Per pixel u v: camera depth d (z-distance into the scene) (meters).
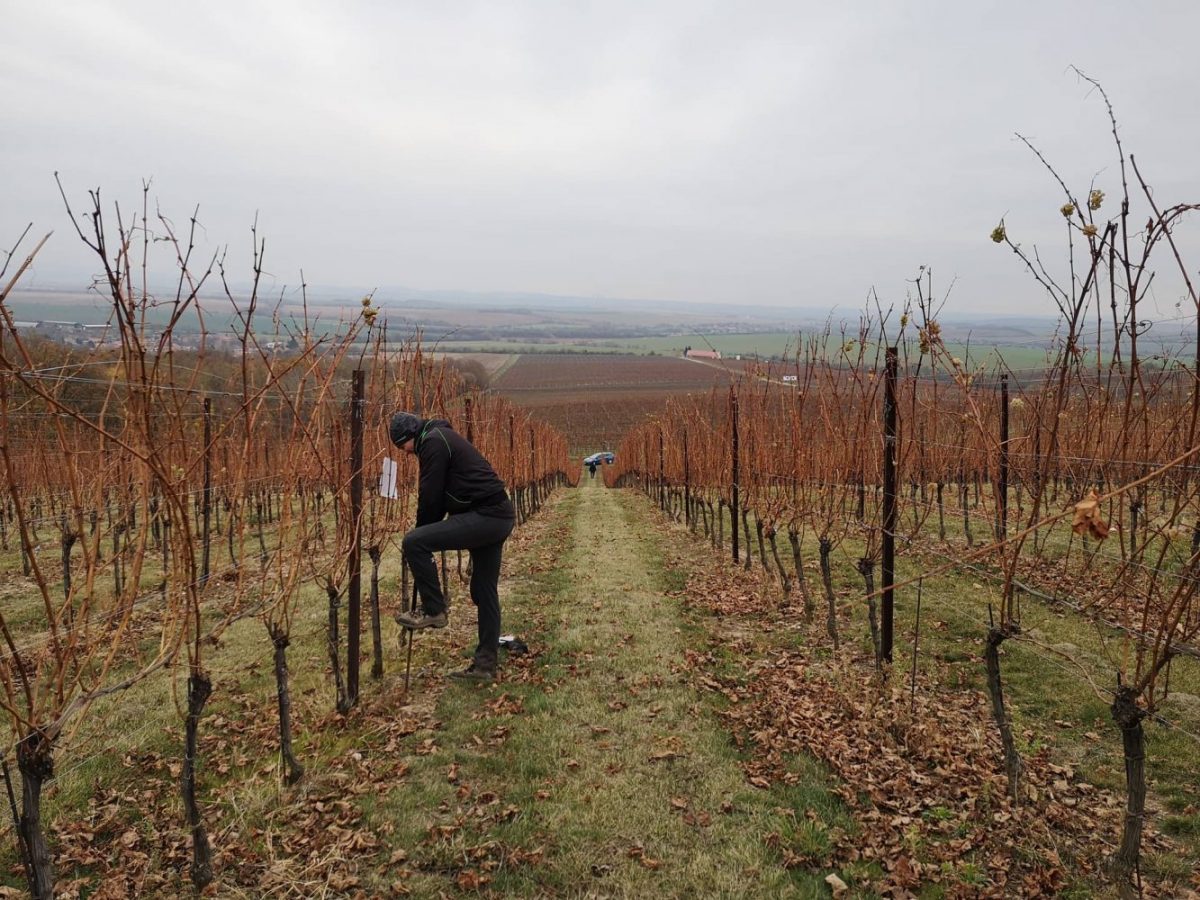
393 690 5.91
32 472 8.69
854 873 3.53
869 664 6.30
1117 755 4.50
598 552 12.98
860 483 6.81
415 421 5.83
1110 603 3.38
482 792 4.38
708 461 13.30
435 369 7.98
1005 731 4.06
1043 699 5.35
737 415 10.76
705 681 6.04
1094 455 4.68
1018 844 3.65
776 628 7.57
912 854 3.62
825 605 8.20
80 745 4.99
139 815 4.22
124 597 2.97
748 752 4.81
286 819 4.14
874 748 4.70
